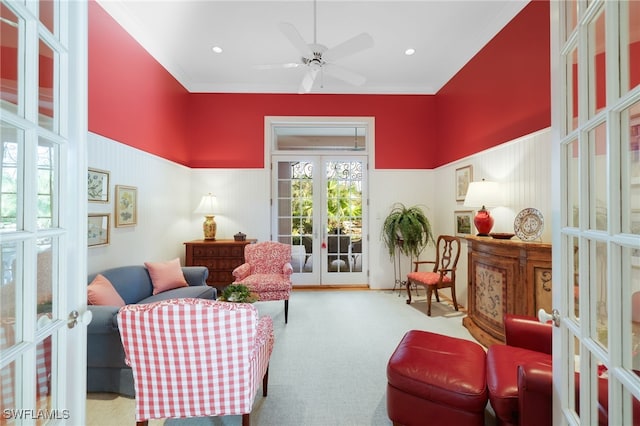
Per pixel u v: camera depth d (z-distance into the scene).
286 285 3.27
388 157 4.74
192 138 4.62
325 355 2.51
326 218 4.88
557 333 1.03
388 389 1.61
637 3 0.70
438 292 4.30
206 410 1.42
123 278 2.67
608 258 0.75
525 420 1.20
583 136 0.88
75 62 1.01
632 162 0.70
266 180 4.70
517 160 2.85
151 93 3.50
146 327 1.33
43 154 0.92
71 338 1.00
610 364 0.74
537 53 2.61
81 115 1.03
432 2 2.83
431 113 4.75
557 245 1.03
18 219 0.82
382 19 3.06
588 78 0.87
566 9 1.01
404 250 4.40
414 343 1.80
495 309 2.62
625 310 0.72
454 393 1.41
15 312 0.83
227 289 2.58
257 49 3.64
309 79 2.94
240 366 1.41
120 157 2.93
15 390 0.83
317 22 3.11
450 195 4.19
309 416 1.76
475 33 3.32
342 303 3.96
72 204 1.00
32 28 0.85
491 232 3.20
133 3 2.84
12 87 0.83
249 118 4.68
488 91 3.32
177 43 3.52
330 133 5.03
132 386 1.96
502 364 1.54
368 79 4.49
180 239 4.28
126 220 3.01
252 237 4.68
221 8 2.91
